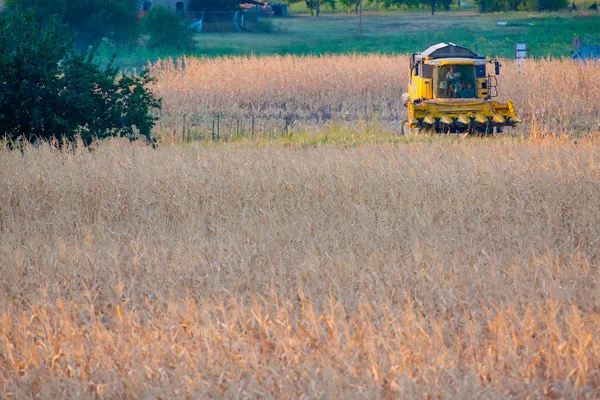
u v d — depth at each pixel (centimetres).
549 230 4200
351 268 3550
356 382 2494
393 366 2484
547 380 2494
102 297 3478
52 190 5238
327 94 12850
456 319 3011
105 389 2517
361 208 4722
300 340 2705
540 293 3256
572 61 13800
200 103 12425
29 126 7381
